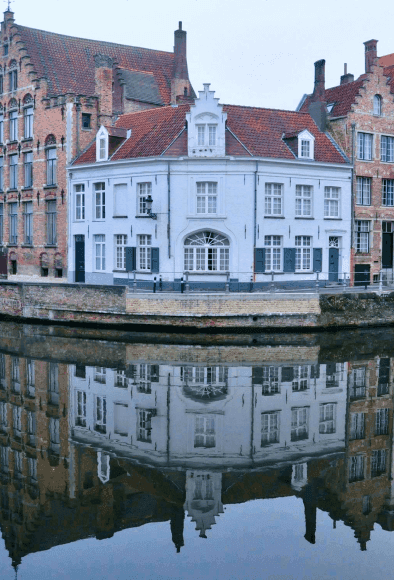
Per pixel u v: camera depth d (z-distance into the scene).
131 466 12.55
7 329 28.16
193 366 20.70
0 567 9.23
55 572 9.13
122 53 41.47
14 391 17.81
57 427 14.84
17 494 11.36
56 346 24.12
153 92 39.66
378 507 11.08
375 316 27.92
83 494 11.40
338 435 14.38
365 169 33.25
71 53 39.19
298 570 9.23
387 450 13.51
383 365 20.94
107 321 27.53
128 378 19.14
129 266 31.06
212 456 13.09
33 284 29.61
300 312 26.67
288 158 30.39
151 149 30.41
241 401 16.77
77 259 34.38
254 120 31.59
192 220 29.58
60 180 34.78
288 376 19.41
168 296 26.41
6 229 39.56
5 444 13.78
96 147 32.84
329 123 33.53
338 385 18.42
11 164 39.00
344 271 32.59
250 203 29.59
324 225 31.81
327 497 11.40
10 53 37.84
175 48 39.94
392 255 35.38
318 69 33.59
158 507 10.98
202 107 29.17
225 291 29.03
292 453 13.27
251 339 25.52
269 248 30.45
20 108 37.47
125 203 31.48
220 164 29.38
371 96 33.44
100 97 34.72
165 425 14.91
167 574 9.08
